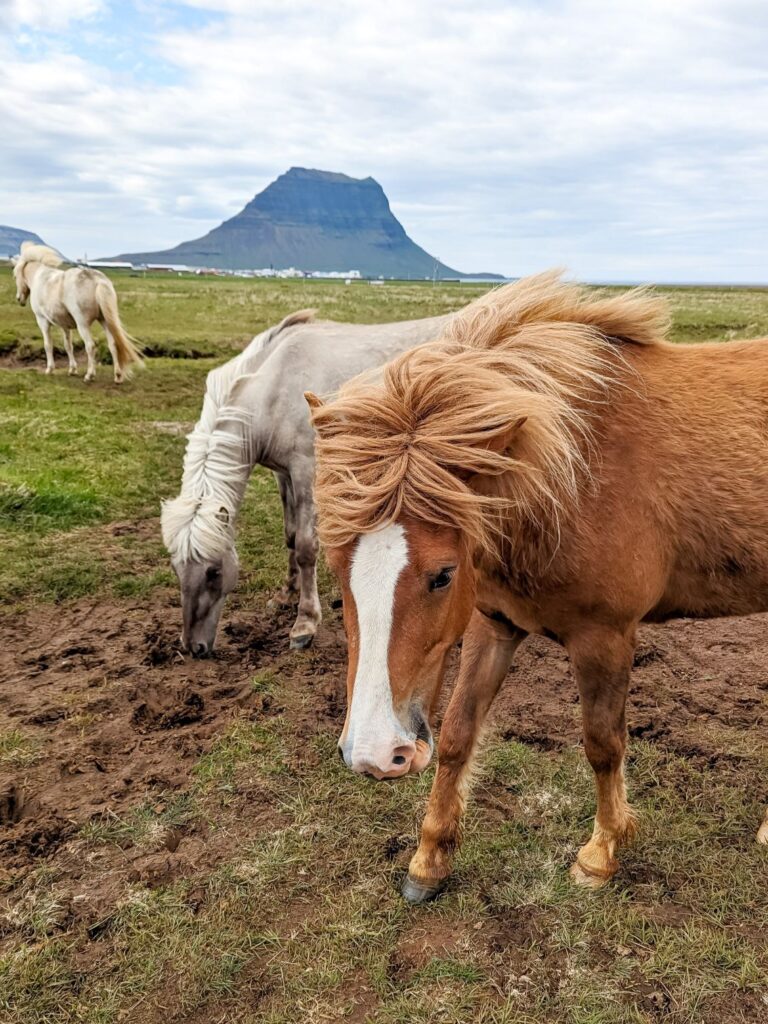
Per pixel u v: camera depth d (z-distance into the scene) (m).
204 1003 2.02
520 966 2.11
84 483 7.00
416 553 1.74
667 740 3.20
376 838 2.64
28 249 15.01
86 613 4.73
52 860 2.57
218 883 2.43
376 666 1.73
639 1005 1.98
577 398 2.16
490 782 2.95
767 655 3.99
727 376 2.44
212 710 3.59
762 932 2.22
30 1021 1.99
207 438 4.20
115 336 12.01
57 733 3.37
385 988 2.04
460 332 2.28
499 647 2.51
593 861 2.42
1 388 11.38
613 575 2.17
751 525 2.30
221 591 4.07
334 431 1.93
